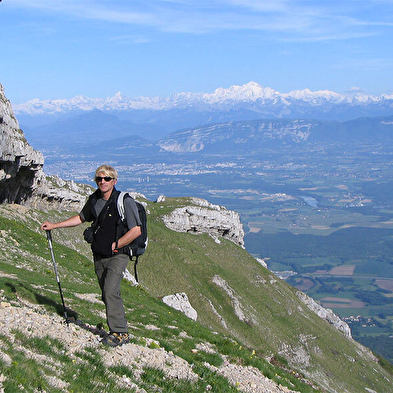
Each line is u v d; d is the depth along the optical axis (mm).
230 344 21484
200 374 13422
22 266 31547
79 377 9883
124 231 12062
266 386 15547
